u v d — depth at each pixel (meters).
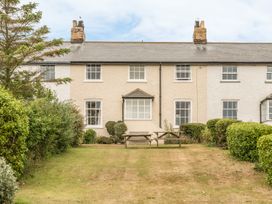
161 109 36.88
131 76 37.25
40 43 24.33
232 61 37.00
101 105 36.88
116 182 15.74
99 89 37.00
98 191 14.41
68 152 21.83
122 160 19.77
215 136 25.05
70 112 22.89
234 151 19.42
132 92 36.81
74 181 15.87
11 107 14.71
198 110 36.97
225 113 37.06
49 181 15.80
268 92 36.97
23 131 14.95
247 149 18.73
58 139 20.95
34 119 16.77
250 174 16.41
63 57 37.34
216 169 17.48
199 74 37.19
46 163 18.59
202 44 39.72
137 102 36.66
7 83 23.98
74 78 37.03
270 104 36.03
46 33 25.84
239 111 36.91
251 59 37.19
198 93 37.06
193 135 32.28
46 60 36.72
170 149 23.67
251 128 18.73
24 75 25.52
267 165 14.73
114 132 34.97
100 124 36.78
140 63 37.09
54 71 36.94
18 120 14.74
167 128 36.00
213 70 37.12
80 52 38.25
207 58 37.41
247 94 36.97
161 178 16.27
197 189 14.59
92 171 17.39
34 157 17.98
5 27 24.92
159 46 39.66
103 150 23.03
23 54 24.14
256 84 37.03
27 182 15.53
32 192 14.09
